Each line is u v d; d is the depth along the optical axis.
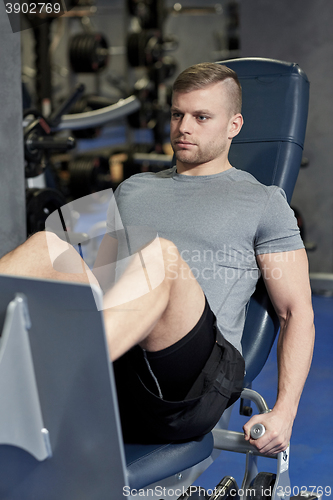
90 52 5.81
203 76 1.40
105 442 0.89
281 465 1.22
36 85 5.14
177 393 1.12
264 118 1.64
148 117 6.08
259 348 1.38
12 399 0.88
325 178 3.77
